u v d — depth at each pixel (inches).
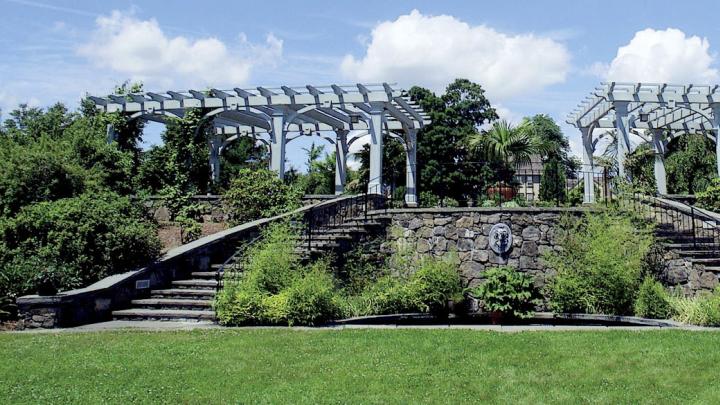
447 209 516.4
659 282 433.1
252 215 558.3
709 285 426.3
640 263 439.8
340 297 413.1
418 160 1171.9
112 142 697.6
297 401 206.7
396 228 533.6
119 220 426.9
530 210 496.1
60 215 411.8
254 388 221.3
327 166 1155.3
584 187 646.5
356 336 310.0
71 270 387.9
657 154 778.8
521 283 454.9
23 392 216.2
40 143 550.6
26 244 404.8
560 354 269.1
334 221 538.3
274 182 577.0
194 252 447.2
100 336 313.7
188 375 238.2
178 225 589.3
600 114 720.3
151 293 407.5
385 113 740.7
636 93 641.6
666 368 246.4
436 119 1185.4
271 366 251.1
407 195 804.0
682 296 432.1
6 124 917.2
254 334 317.7
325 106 677.9
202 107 717.9
